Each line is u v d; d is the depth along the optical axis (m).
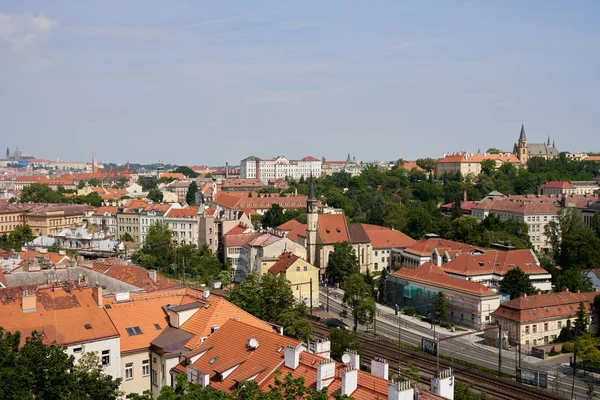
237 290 123.75
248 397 47.88
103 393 53.78
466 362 121.75
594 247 198.12
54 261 153.00
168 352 73.62
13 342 57.12
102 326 76.56
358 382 55.50
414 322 160.75
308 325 112.44
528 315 139.38
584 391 108.12
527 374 111.69
